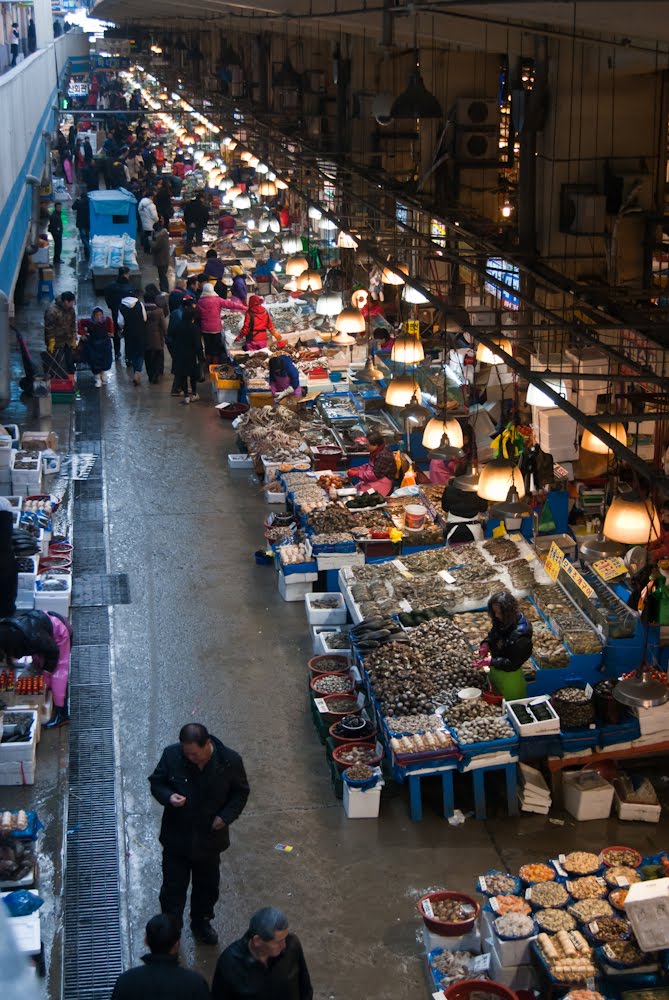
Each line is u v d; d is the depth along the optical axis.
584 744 8.67
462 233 10.76
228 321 20.58
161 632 11.41
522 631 8.92
